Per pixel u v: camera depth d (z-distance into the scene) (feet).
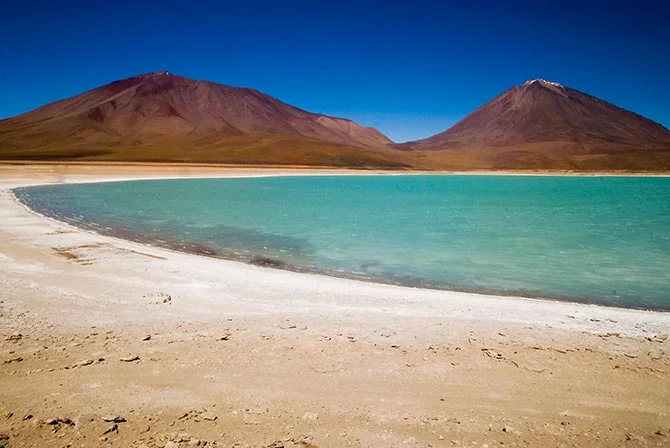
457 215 93.30
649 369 19.56
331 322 24.89
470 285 36.70
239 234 61.57
